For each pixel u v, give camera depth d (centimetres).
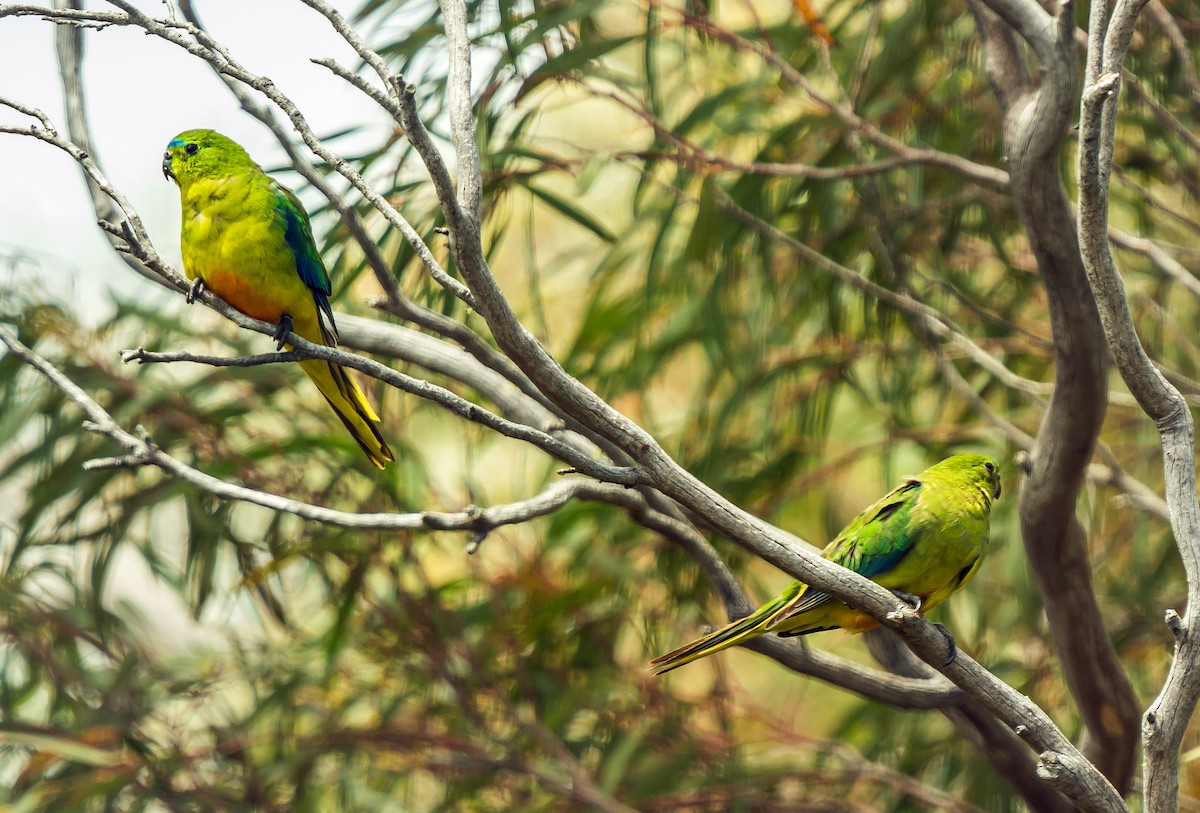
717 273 1029
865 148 1066
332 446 1041
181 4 696
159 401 1035
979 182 1012
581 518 1106
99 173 548
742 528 520
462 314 861
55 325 1040
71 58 750
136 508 1059
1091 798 540
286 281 736
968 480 730
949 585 731
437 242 878
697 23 927
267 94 507
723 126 1057
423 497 1045
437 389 499
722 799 1082
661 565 1074
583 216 952
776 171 938
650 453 505
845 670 721
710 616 1109
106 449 1058
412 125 451
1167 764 530
